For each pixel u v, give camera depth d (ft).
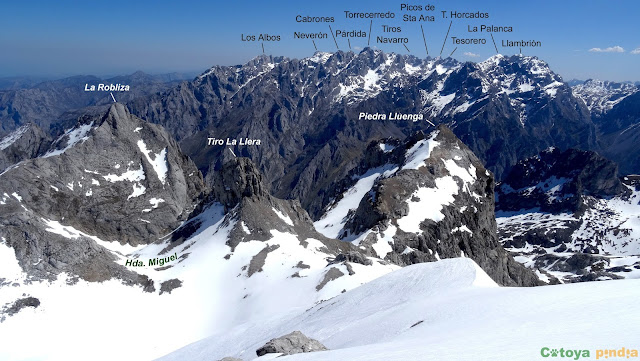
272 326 277.64
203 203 605.31
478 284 210.38
